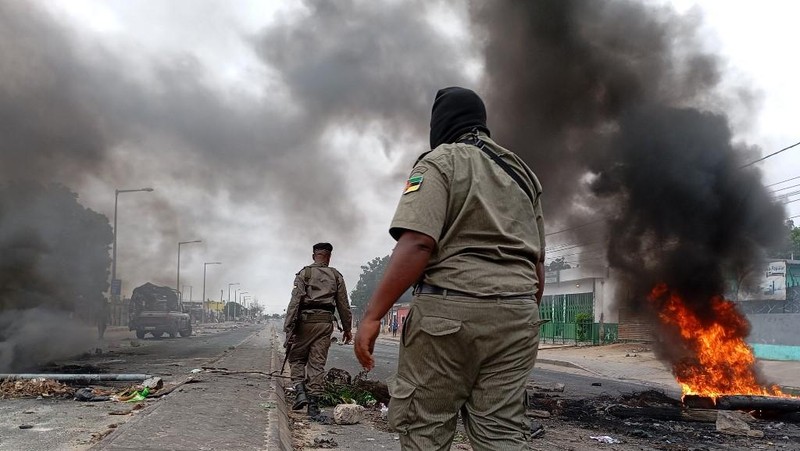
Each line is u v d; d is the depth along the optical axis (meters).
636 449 5.29
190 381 7.63
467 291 1.71
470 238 1.75
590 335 29.69
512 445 1.75
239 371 9.30
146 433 4.02
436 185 1.74
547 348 27.88
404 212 1.72
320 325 6.51
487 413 1.77
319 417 5.92
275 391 6.86
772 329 19.02
